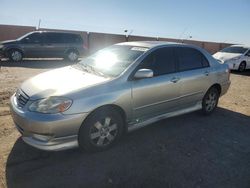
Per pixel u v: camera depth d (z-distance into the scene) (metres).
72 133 3.82
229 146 4.79
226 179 3.75
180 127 5.49
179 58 5.38
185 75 5.36
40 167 3.77
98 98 3.96
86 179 3.56
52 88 3.93
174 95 5.18
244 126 5.84
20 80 9.59
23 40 15.37
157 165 3.98
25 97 3.95
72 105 3.75
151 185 3.52
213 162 4.18
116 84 4.22
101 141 4.20
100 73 4.58
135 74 4.39
